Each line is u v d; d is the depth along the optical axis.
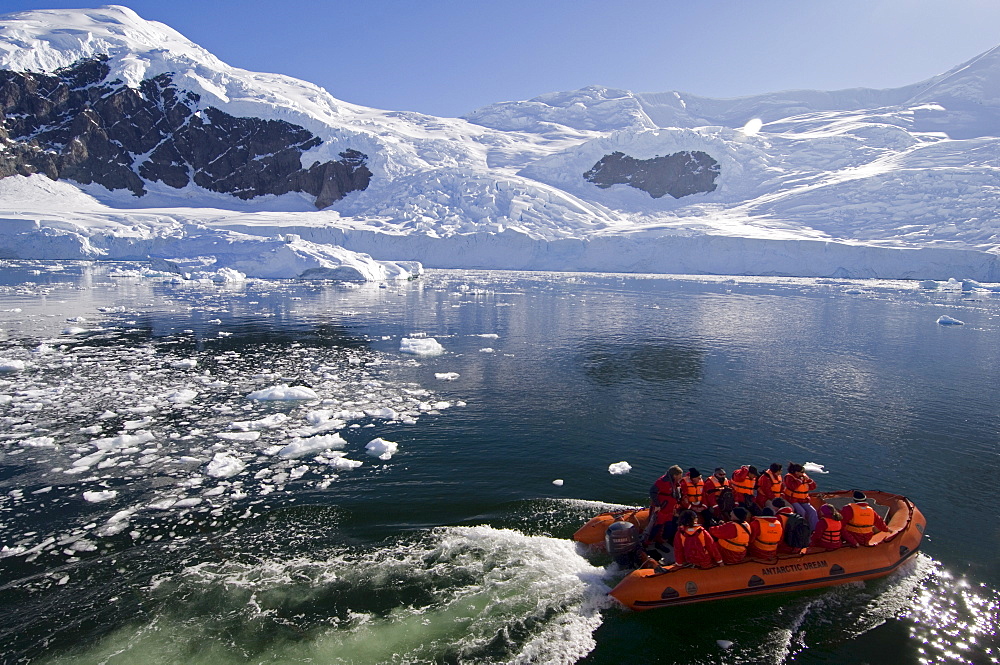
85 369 14.56
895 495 7.33
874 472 9.00
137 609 5.64
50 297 29.72
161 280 41.91
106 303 27.86
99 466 8.74
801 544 6.07
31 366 14.78
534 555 6.49
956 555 6.69
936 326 24.08
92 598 5.81
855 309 30.06
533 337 20.23
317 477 8.45
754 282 49.97
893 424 11.23
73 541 6.79
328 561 6.39
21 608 5.66
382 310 26.98
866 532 6.30
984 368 16.12
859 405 12.45
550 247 66.44
